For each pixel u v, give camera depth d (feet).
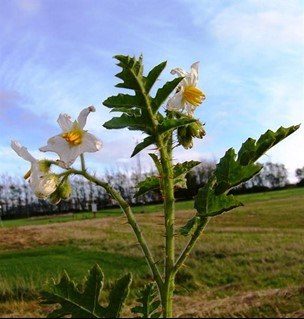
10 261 108.37
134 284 81.97
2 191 321.11
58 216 291.79
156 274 6.69
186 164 7.66
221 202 6.69
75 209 316.60
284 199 262.06
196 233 6.79
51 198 7.98
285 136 6.93
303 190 330.13
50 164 7.99
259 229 146.10
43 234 155.22
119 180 149.69
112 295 6.82
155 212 219.61
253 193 352.69
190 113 8.30
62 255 113.50
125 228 164.96
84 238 140.97
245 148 7.06
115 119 6.78
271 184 377.91
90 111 7.75
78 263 102.89
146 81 6.71
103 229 165.48
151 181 7.55
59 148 7.60
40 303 6.84
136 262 99.86
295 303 51.03
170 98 8.19
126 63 6.58
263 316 49.60
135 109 7.14
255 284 75.15
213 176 6.81
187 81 8.27
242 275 81.51
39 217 301.22
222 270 84.89
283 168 380.78
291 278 75.20
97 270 6.88
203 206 6.76
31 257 113.09
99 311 6.81
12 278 88.94
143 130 6.86
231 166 6.71
